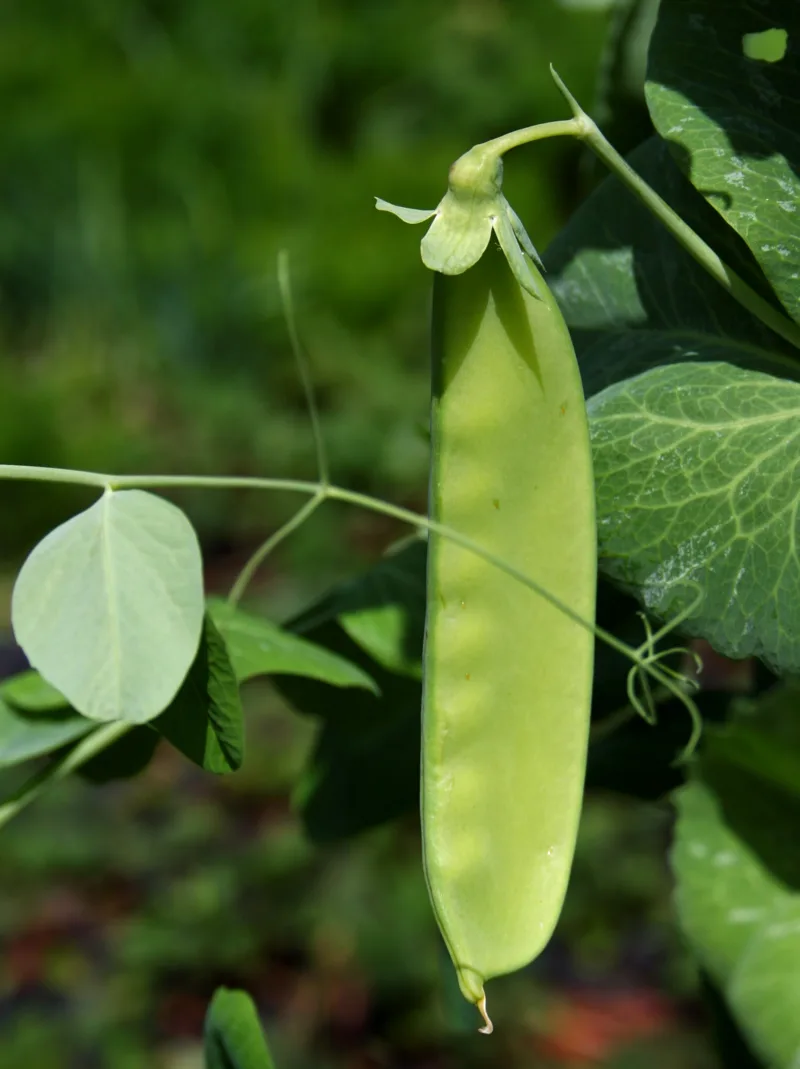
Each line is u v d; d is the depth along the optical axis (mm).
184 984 1415
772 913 354
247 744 1724
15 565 2254
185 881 1510
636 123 385
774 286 320
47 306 2789
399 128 3510
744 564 321
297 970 1416
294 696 395
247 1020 356
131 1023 1348
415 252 2912
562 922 1453
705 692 398
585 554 316
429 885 313
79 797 1656
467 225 309
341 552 2232
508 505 315
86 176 2861
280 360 2652
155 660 323
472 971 310
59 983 1406
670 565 323
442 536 315
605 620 379
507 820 315
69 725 360
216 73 3467
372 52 3510
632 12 379
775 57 326
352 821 413
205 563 2270
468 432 314
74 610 324
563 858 314
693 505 323
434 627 316
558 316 313
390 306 2785
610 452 328
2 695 367
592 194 358
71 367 2705
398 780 410
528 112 3299
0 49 3320
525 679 316
